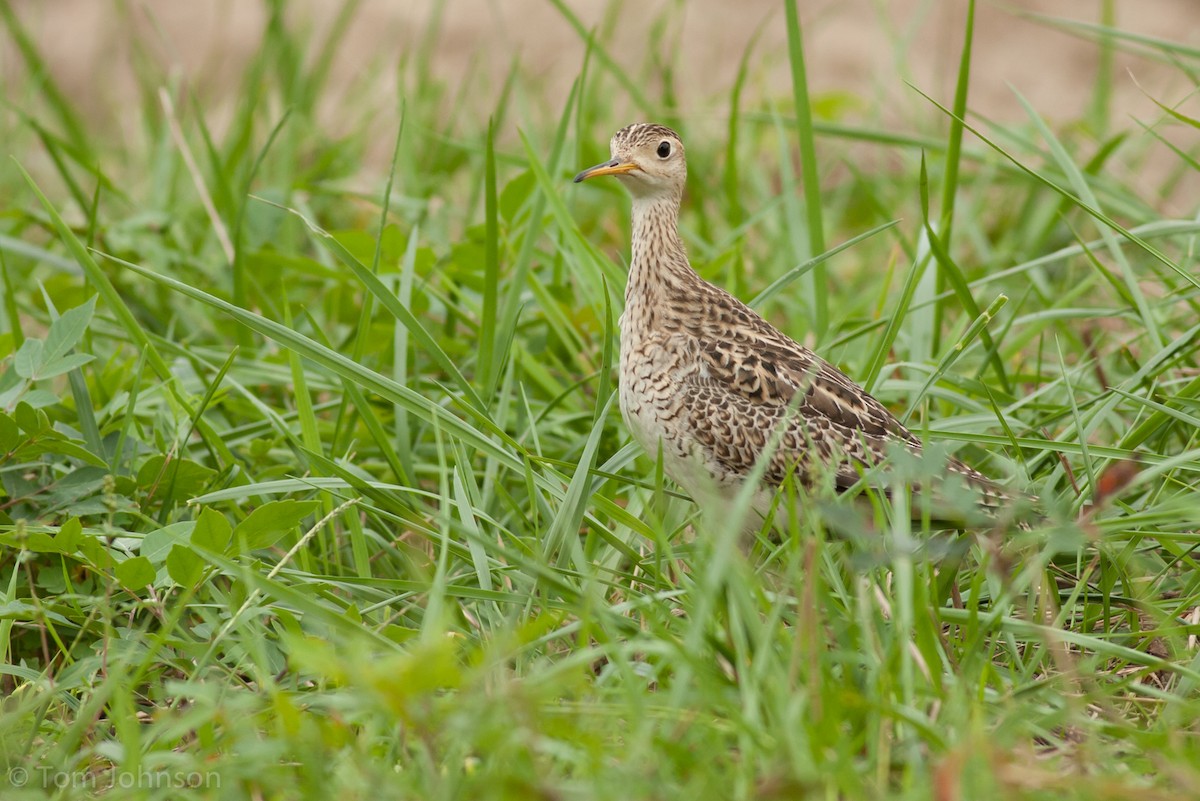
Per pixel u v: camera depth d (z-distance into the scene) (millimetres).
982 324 10734
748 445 11031
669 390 11312
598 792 7047
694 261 15250
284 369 13234
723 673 8398
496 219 12227
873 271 17016
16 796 7875
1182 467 10477
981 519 9078
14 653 10461
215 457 12156
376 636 8703
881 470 10258
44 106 22547
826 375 11320
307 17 21359
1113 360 13594
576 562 9555
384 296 11148
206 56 24891
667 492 11672
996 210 18844
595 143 17594
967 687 8227
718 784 7215
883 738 7652
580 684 8281
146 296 15328
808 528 9469
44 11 25656
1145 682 9641
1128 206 14797
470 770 8016
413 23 25078
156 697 9461
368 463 12578
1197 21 24766
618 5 20609
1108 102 19594
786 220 16000
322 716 9055
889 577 9820
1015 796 7094
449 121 18641
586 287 13609
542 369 13273
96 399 12672
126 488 11047
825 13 23984
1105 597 9844
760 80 19688
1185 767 7477
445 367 11305
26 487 10898
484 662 7633
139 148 20484
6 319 14203
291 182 17141
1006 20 24969
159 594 10250
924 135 18422
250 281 14461
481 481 12422
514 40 24688
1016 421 11758
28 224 17125
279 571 9977
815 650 7922
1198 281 11102
